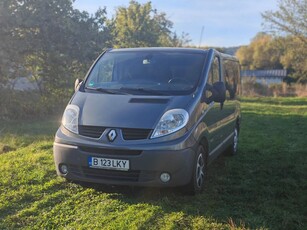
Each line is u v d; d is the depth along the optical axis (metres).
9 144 8.05
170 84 5.25
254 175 6.06
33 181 5.45
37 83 14.77
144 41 27.19
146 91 5.13
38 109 13.08
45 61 13.89
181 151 4.48
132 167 4.43
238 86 8.16
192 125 4.72
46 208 4.53
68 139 4.73
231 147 7.37
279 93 30.41
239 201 4.83
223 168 6.48
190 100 4.90
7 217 4.26
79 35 14.24
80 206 4.57
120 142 4.48
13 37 12.69
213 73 5.82
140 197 4.84
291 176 6.03
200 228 3.99
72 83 14.58
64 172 4.83
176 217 4.23
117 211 4.40
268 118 14.20
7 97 12.42
